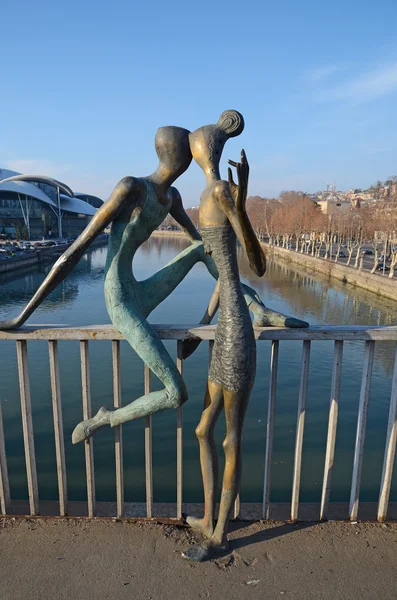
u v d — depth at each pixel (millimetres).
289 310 26500
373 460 9125
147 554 2588
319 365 15570
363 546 2666
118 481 2867
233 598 2293
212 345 2799
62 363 15375
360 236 41344
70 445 9477
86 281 41594
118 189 2367
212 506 2699
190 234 2943
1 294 33094
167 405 2488
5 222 76250
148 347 2436
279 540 2723
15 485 7914
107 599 2277
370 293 31281
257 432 10211
